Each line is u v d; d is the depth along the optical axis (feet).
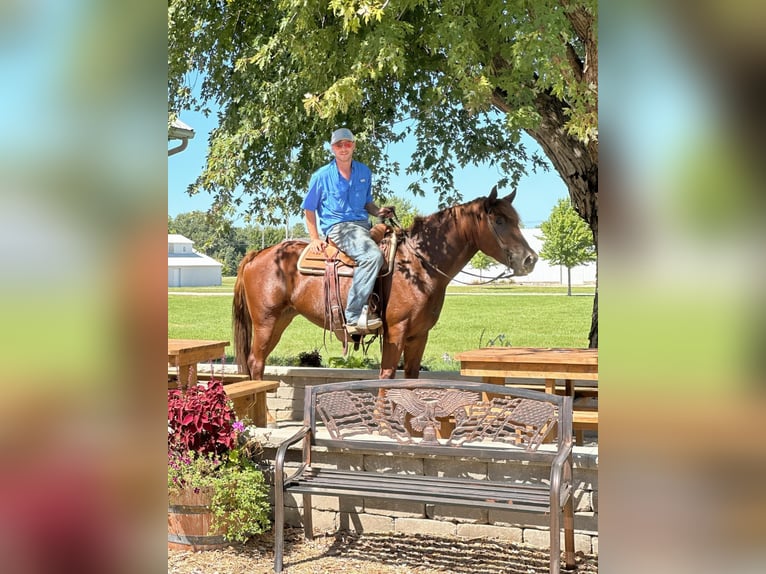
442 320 74.33
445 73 20.85
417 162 25.72
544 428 12.51
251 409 17.56
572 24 16.37
